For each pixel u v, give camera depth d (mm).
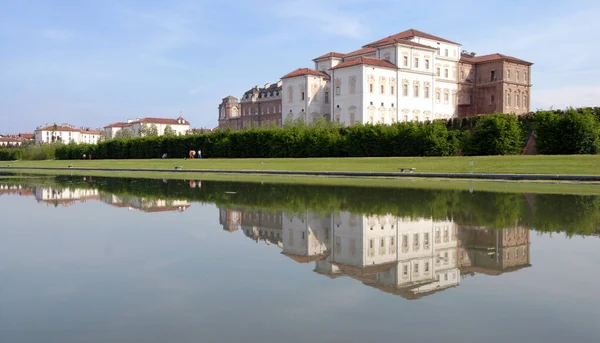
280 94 129250
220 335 6016
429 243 11562
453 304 7137
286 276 8688
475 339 5859
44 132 187875
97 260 9930
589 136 45656
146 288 7973
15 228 14094
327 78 95625
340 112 87938
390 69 87125
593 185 27906
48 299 7418
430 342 5777
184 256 10258
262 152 70875
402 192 24406
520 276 8625
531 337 5910
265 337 5949
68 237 12531
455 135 55031
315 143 64625
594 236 12141
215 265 9484
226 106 158875
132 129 169000
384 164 48219
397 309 6934
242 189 27469
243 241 11914
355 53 95562
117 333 6102
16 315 6738
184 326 6312
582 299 7316
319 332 6094
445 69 101062
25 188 29594
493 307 6996
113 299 7418
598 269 9016
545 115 48500
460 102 104000
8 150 117125
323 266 9422
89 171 59750
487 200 20172
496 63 103250
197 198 22375
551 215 15672
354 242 11750
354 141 60781
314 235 12664
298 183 32219
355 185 29734
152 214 16922
